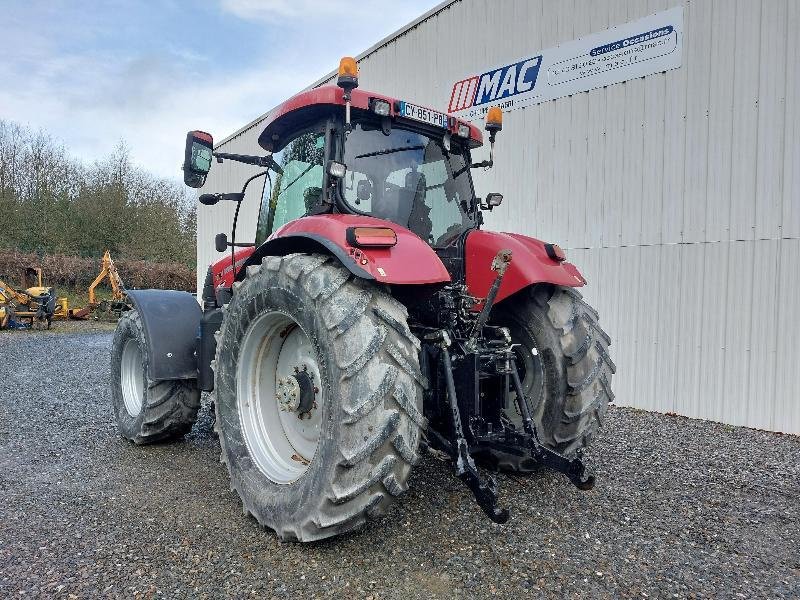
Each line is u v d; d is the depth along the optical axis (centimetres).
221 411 313
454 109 768
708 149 539
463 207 370
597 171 623
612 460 404
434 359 285
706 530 287
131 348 450
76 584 225
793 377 492
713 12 531
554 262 343
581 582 231
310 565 241
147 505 308
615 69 602
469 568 240
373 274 240
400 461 234
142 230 2770
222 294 418
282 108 328
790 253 493
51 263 2280
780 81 495
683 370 561
